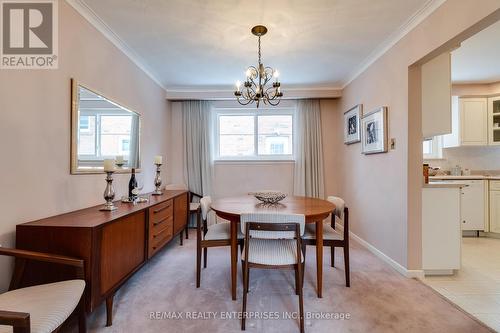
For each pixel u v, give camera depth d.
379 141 2.78
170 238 2.79
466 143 3.90
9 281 1.49
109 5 1.98
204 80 3.72
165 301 1.94
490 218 3.67
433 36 2.00
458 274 2.44
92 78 2.17
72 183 1.94
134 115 2.96
